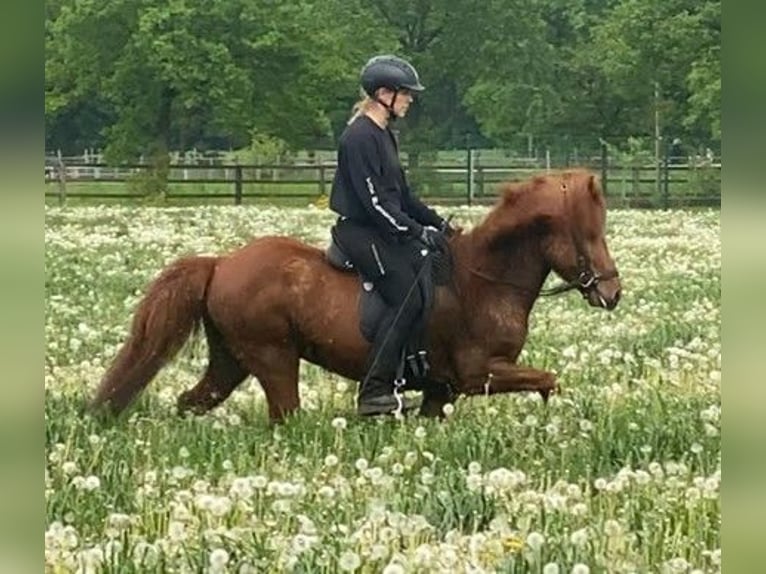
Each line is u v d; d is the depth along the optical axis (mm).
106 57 61344
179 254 26203
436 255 11297
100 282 21516
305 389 12750
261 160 61000
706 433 10484
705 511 8398
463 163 66688
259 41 59531
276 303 11320
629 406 11695
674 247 28156
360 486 9141
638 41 61312
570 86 66875
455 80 80375
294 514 8453
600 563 7551
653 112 63062
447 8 78375
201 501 8250
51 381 13172
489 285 11391
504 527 8047
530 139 71625
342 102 73250
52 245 27547
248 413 11969
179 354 11422
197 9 59062
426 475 9070
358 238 11203
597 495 9211
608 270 11312
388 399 11234
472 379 11406
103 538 8156
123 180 49906
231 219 35562
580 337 16141
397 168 11250
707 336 16000
